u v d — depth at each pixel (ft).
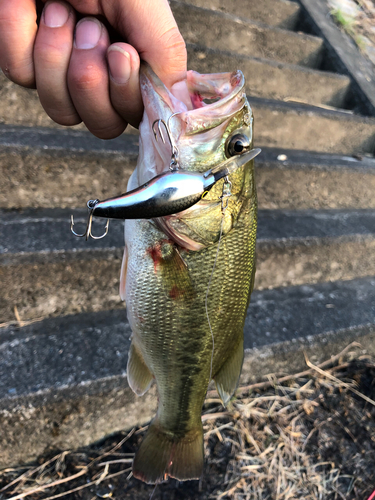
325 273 1.83
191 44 2.03
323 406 1.37
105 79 0.64
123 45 0.61
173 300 0.75
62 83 0.65
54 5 0.62
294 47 2.65
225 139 0.69
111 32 0.68
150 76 0.65
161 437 0.92
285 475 1.17
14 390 1.02
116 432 1.19
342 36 2.86
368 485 1.18
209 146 0.68
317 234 1.74
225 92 0.71
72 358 1.14
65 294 1.32
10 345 1.15
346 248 1.80
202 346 0.79
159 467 0.91
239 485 1.12
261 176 1.83
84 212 1.51
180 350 0.79
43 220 1.40
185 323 0.76
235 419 1.27
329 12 3.03
